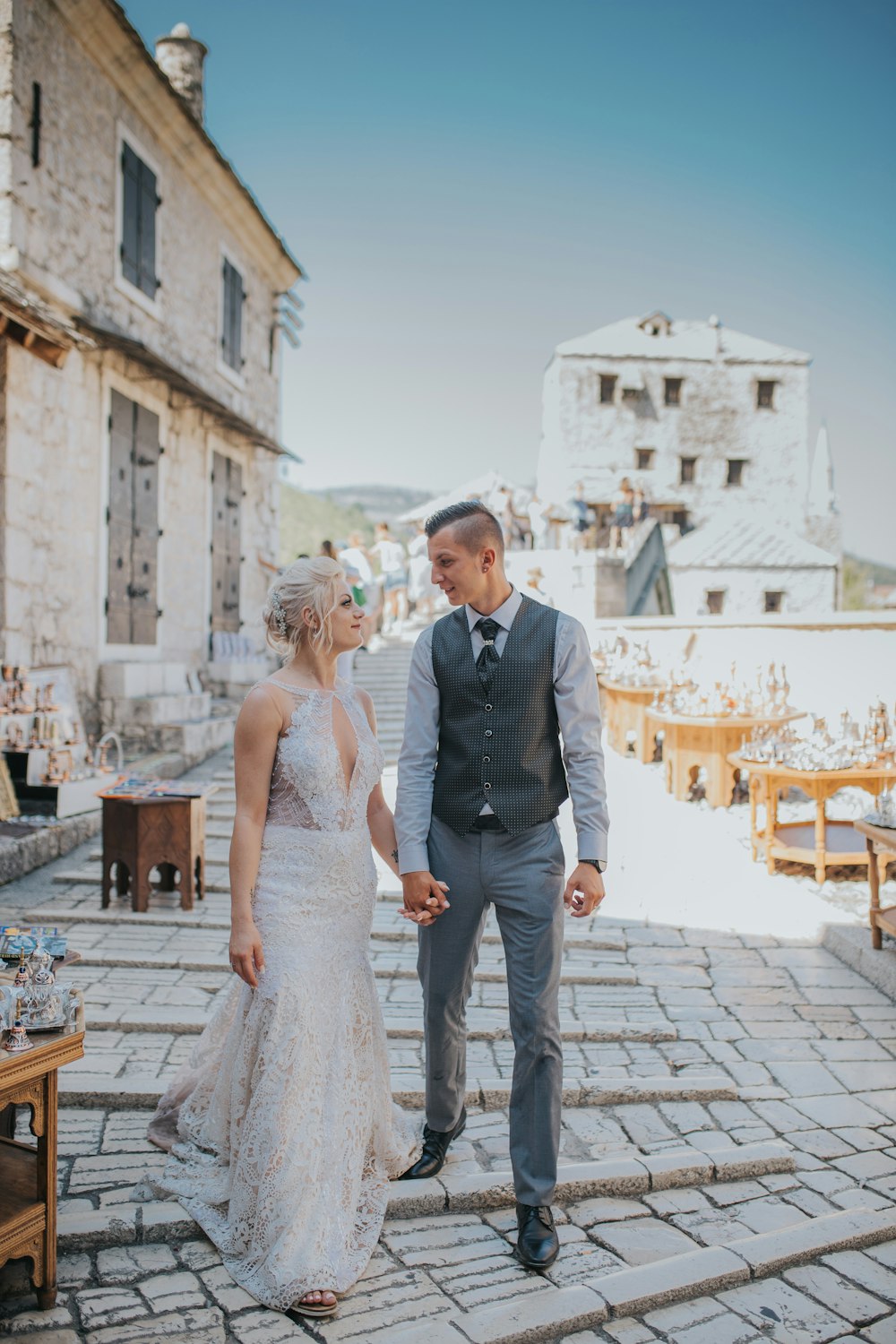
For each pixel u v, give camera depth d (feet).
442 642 9.26
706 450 125.59
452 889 9.07
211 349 41.06
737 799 27.25
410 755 9.37
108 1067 11.56
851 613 30.94
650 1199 9.64
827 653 31.27
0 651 24.94
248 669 41.27
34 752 22.38
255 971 8.45
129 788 18.35
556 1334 7.49
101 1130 10.25
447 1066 9.62
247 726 8.64
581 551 55.42
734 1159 10.11
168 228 36.29
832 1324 7.80
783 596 110.83
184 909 17.58
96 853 21.02
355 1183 8.41
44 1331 7.26
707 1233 9.07
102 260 30.94
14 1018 7.49
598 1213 9.33
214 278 41.14
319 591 8.91
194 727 30.60
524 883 8.82
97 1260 8.16
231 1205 8.25
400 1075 11.67
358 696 9.51
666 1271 8.22
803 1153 10.65
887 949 16.12
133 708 30.32
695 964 16.22
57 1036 7.61
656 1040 13.43
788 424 126.93
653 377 124.57
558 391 123.75
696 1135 10.89
